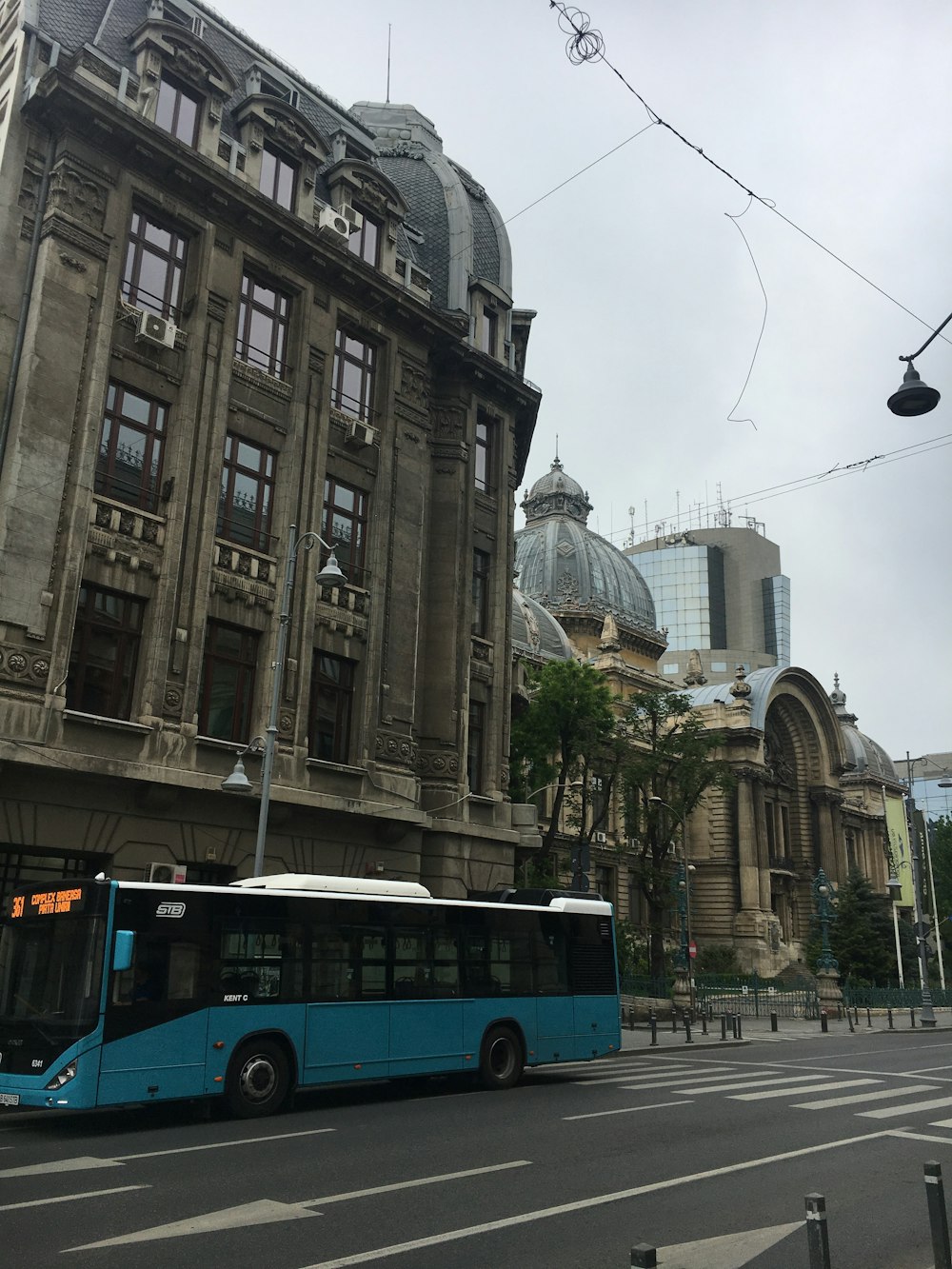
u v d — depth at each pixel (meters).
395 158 35.69
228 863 23.59
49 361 21.97
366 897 17.77
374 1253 8.15
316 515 26.88
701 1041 32.00
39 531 21.31
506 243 36.91
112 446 23.20
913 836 53.22
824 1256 5.61
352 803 25.83
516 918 20.19
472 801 30.52
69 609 21.45
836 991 50.53
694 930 79.25
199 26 28.73
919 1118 15.57
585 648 89.25
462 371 32.50
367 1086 19.53
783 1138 13.55
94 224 23.28
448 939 18.83
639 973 53.84
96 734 21.56
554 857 47.56
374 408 29.59
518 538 99.94
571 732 40.59
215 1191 10.14
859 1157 12.32
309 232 27.23
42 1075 13.84
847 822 98.06
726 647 154.88
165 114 25.38
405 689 28.66
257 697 25.05
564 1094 18.30
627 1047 28.53
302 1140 13.16
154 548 23.36
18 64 23.41
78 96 22.81
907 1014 57.03
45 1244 8.30
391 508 29.20
